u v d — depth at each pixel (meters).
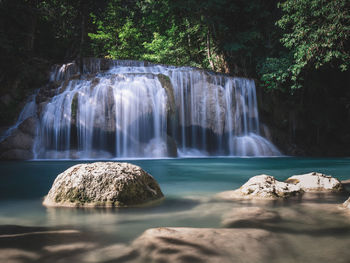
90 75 17.69
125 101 15.52
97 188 3.39
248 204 3.35
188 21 29.22
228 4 26.27
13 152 13.22
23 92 17.31
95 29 34.78
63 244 1.85
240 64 28.84
